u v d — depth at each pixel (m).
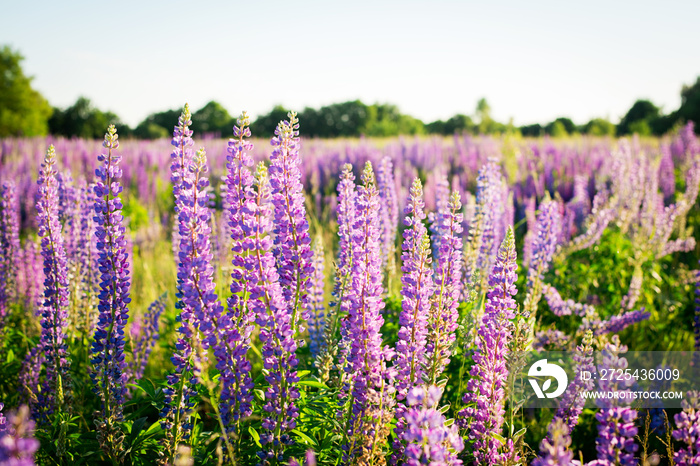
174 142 3.01
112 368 3.12
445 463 2.31
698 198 10.87
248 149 3.03
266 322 2.79
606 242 6.83
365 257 3.15
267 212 2.88
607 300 6.30
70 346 4.54
